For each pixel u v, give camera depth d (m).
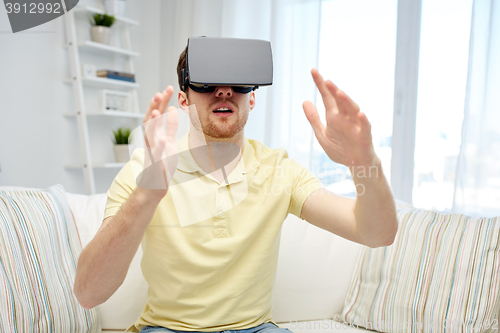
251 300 0.99
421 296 1.09
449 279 1.07
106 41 2.53
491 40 1.90
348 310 1.21
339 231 0.92
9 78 2.17
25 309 0.93
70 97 2.51
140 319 1.03
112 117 2.79
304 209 1.02
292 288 1.24
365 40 2.34
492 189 1.91
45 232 1.05
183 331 0.94
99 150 2.70
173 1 2.96
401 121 2.24
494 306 1.01
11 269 0.94
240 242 0.95
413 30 2.19
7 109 2.16
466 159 1.96
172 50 2.96
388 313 1.12
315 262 1.27
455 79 2.13
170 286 0.95
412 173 2.22
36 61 2.30
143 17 2.94
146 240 0.96
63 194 1.25
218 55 0.86
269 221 1.01
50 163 2.39
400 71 2.23
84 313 1.06
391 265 1.17
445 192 2.15
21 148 2.23
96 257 0.75
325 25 2.41
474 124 1.94
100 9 2.67
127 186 0.90
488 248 1.06
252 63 0.87
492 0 1.89
